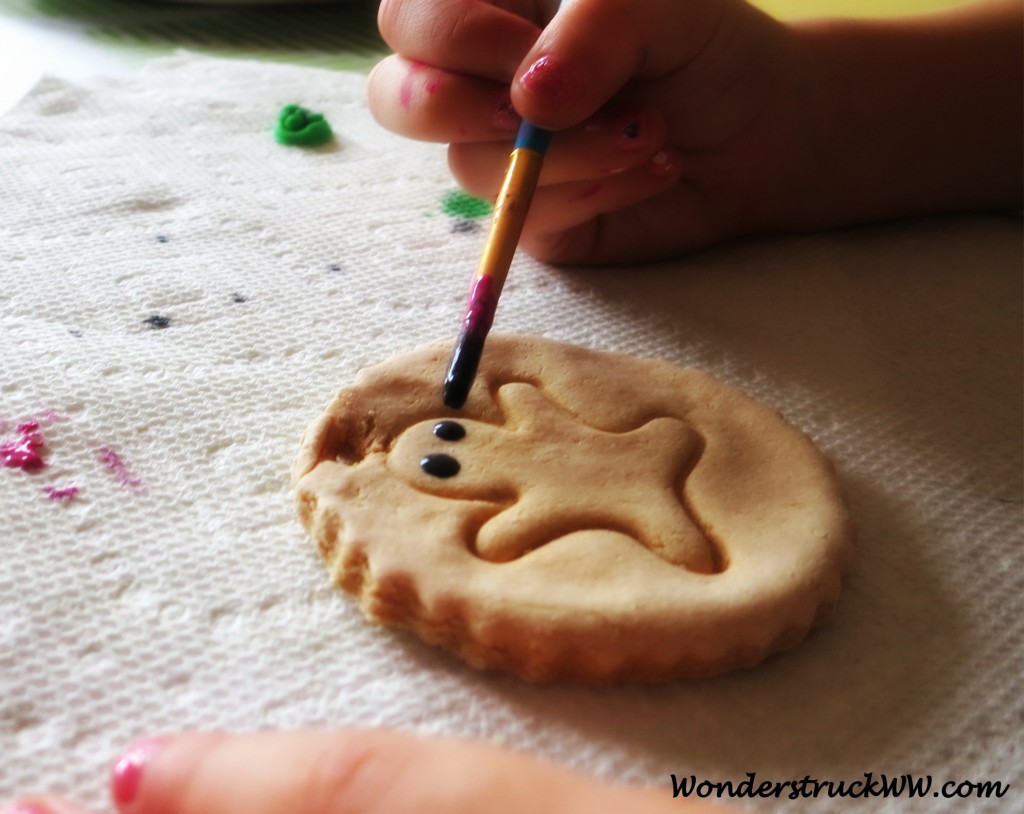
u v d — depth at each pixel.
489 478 0.18
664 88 0.24
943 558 0.19
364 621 0.17
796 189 0.26
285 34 0.37
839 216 0.27
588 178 0.23
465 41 0.22
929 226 0.27
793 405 0.22
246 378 0.21
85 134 0.28
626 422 0.20
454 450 0.19
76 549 0.18
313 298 0.23
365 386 0.20
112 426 0.20
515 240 0.20
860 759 0.16
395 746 0.14
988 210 0.28
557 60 0.20
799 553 0.18
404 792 0.14
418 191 0.27
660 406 0.20
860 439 0.21
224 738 0.15
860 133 0.26
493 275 0.19
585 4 0.21
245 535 0.18
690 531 0.18
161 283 0.23
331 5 0.40
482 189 0.24
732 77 0.24
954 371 0.23
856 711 0.17
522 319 0.23
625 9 0.21
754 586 0.17
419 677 0.17
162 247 0.24
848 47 0.26
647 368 0.21
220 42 0.36
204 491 0.19
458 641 0.17
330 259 0.24
